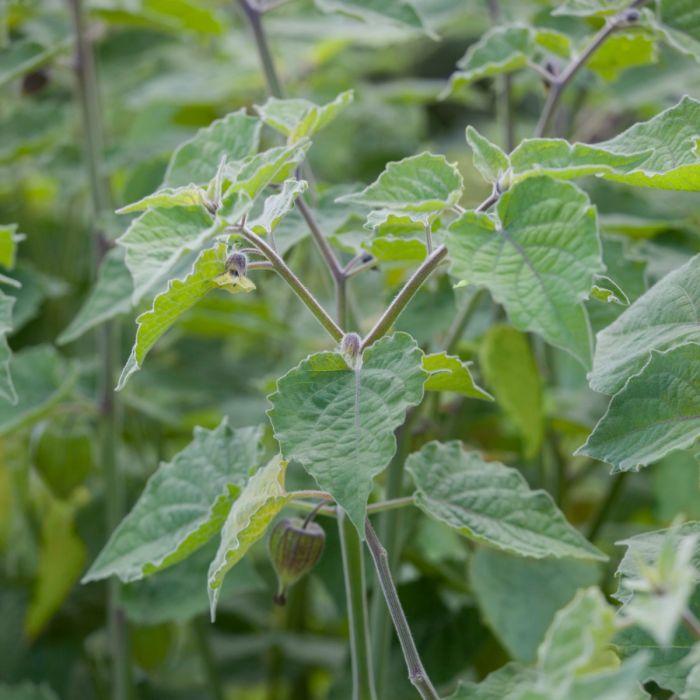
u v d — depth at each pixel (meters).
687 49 1.51
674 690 1.32
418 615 1.69
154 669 1.85
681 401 1.33
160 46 1.95
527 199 1.28
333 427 1.30
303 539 1.42
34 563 1.88
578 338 1.25
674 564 1.21
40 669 1.88
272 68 1.65
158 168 1.72
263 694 2.07
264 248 1.33
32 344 1.98
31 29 1.94
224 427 1.48
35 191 2.11
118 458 1.74
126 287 1.59
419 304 1.58
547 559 1.60
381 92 2.07
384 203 1.34
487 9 1.84
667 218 1.75
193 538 1.41
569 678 1.21
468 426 1.79
